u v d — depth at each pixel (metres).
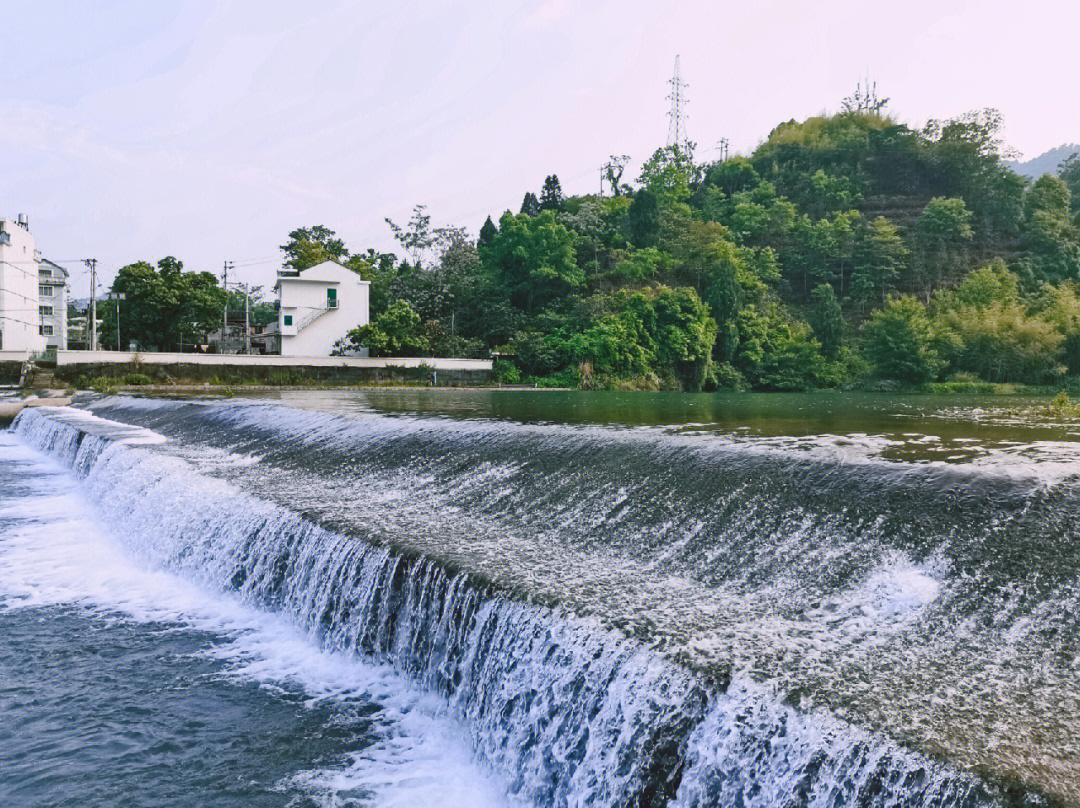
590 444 13.26
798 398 36.66
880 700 5.00
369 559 9.18
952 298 70.75
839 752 4.58
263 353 70.69
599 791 5.89
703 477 10.58
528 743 6.65
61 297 73.56
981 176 101.44
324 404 27.95
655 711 5.62
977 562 6.91
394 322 63.41
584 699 6.21
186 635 10.04
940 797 4.09
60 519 16.33
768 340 70.94
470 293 77.19
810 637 6.22
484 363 60.66
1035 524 7.25
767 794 4.86
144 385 48.09
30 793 6.56
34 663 9.11
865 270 90.38
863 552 7.66
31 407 34.91
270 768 6.90
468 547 9.14
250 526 11.68
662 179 106.56
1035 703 4.92
